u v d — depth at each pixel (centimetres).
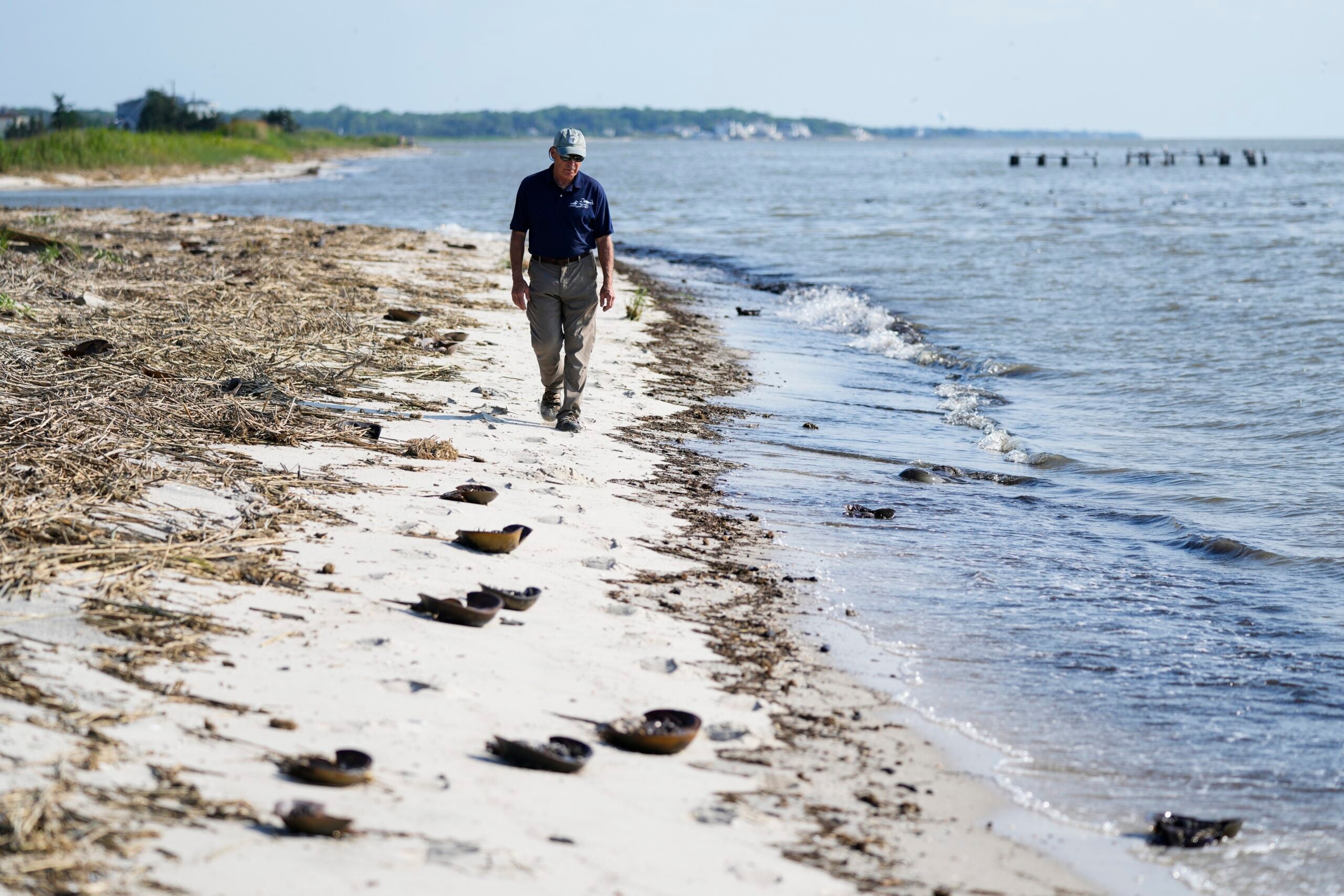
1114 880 739
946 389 2508
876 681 1023
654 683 952
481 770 759
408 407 1820
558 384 1820
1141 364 2777
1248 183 14725
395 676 877
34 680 769
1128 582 1338
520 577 1144
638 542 1330
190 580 994
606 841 693
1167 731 961
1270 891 737
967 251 5594
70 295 2358
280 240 4450
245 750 732
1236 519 1606
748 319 3544
